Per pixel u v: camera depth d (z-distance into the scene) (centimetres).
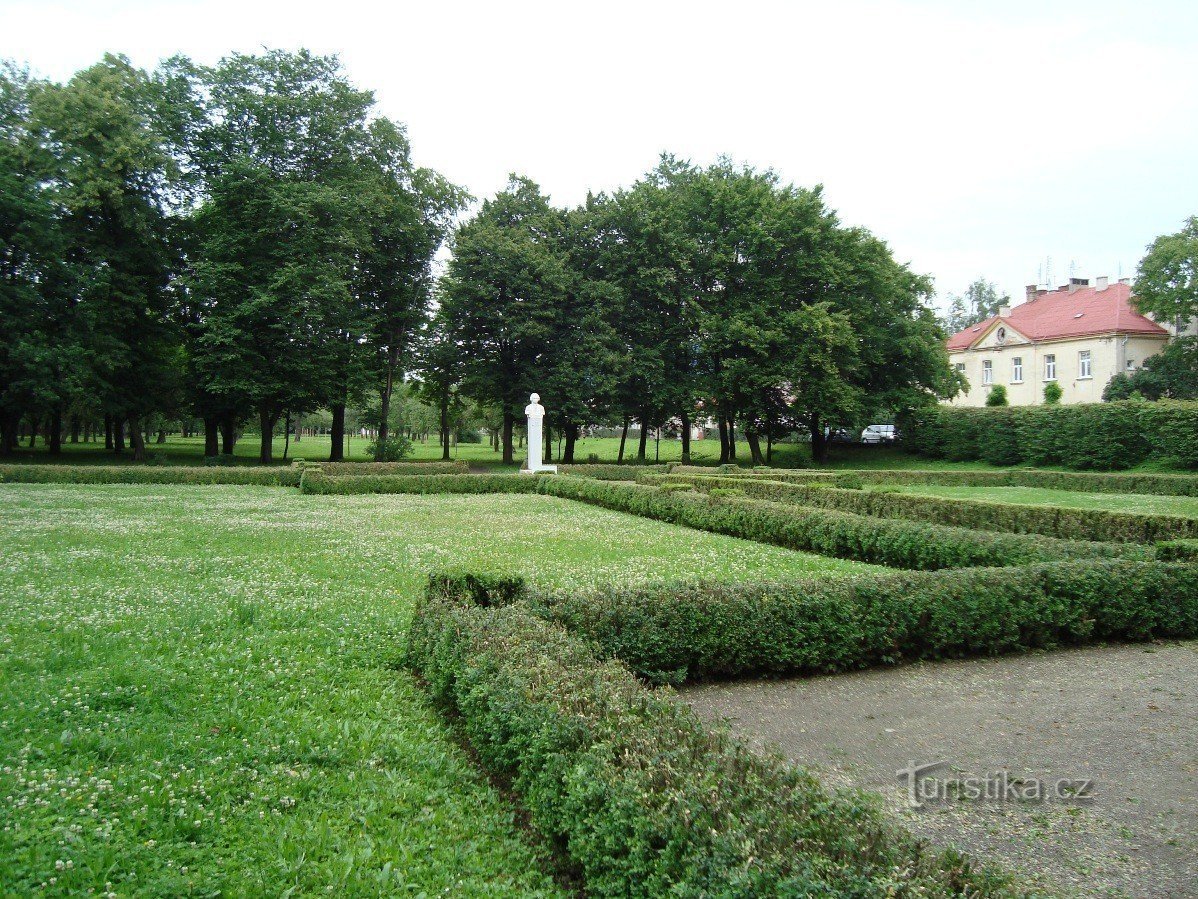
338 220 3416
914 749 560
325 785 455
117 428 3934
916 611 789
